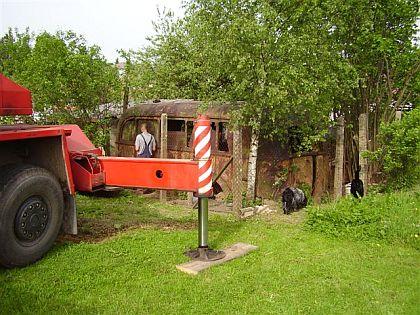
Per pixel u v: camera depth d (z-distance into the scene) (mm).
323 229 6777
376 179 11016
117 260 5230
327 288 4715
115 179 5672
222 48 8086
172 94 12594
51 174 5227
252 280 4852
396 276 5121
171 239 6160
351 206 7230
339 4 9141
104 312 3980
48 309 4004
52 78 11188
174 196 9969
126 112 11875
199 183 5270
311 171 10391
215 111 9688
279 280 4875
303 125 9320
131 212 8117
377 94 11070
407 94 11180
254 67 8125
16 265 4855
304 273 5098
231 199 9336
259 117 8711
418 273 5227
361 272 5211
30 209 4930
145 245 5859
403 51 10531
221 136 9852
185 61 12344
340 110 11336
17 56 17844
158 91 12844
